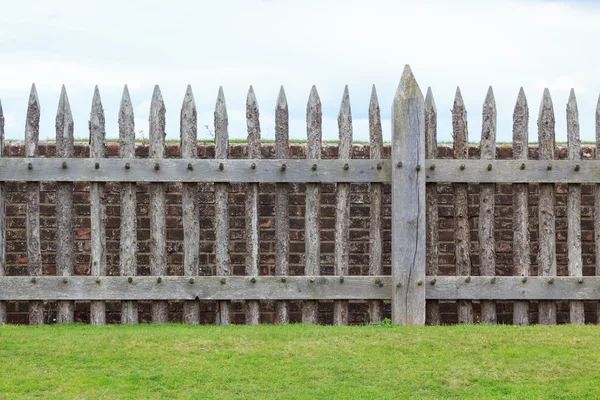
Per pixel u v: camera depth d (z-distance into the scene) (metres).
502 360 6.73
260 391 5.96
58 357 6.76
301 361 6.66
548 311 8.70
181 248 9.09
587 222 9.33
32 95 8.52
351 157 8.64
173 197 9.11
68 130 8.52
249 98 8.55
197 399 5.79
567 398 5.88
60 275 8.48
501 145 9.59
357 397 5.85
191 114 8.53
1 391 5.88
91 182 8.49
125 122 8.52
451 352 6.97
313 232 8.52
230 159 8.46
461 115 8.68
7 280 8.41
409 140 8.43
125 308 8.52
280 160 8.45
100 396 5.81
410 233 8.42
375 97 8.62
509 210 9.30
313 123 8.52
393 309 8.45
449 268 9.21
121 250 8.52
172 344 7.16
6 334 7.61
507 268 9.27
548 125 8.68
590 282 8.59
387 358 6.77
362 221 9.19
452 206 9.22
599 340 7.39
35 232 8.51
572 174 8.59
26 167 8.40
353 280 8.48
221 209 8.54
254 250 8.55
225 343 7.21
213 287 8.45
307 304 8.52
